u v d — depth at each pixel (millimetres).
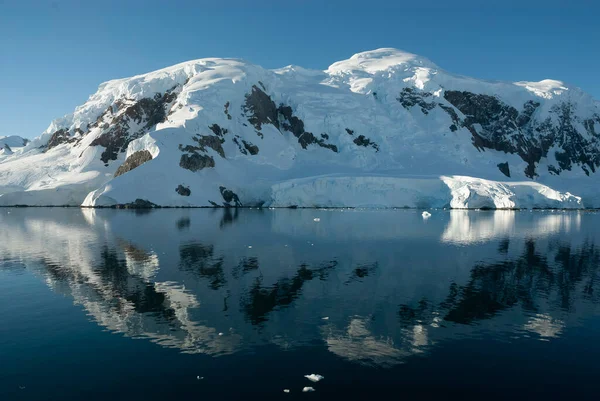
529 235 48656
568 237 46938
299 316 19250
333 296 22516
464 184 101750
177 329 17625
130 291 23234
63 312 19703
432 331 17531
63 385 13078
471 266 30484
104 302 21234
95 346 15891
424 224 60812
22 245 39125
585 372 13977
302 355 15164
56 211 87375
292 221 64000
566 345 16156
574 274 28000
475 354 15305
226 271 28281
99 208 92938
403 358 14961
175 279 25984
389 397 12406
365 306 20797
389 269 29234
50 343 16172
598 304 21312
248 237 45094
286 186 103125
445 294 23000
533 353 15406
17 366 14336
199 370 14023
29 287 24047
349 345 16047
